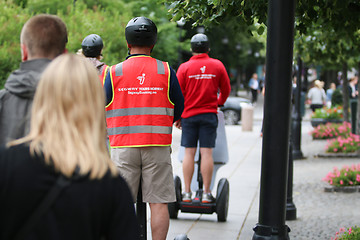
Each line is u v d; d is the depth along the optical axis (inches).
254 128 1168.2
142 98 245.0
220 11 261.0
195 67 341.7
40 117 100.0
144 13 740.7
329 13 282.2
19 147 97.7
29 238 92.7
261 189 218.5
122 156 246.1
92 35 308.3
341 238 290.4
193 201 356.8
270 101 211.9
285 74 209.6
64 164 95.6
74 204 94.8
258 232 217.8
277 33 208.7
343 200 456.8
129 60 249.8
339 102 1331.2
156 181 247.6
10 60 541.0
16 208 94.0
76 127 100.0
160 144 245.9
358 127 773.9
